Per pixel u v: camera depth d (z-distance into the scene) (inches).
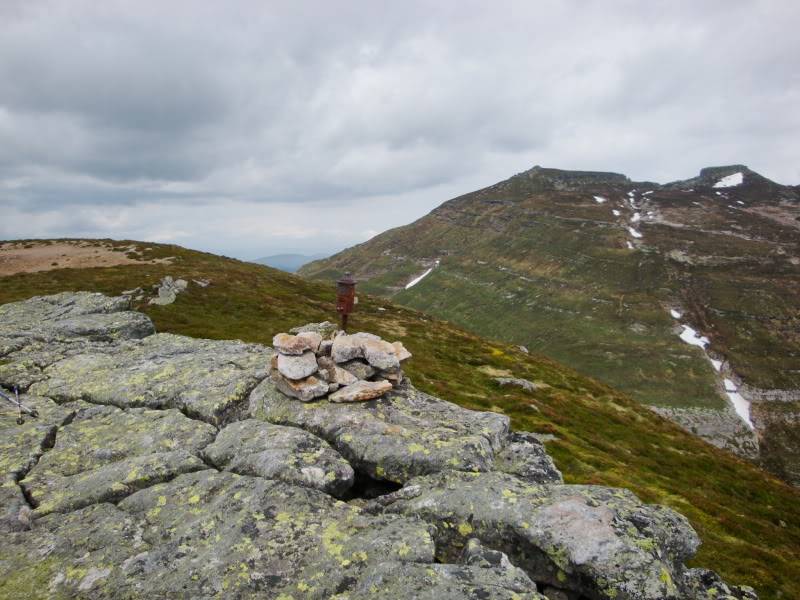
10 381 672.4
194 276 3154.5
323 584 325.1
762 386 6446.9
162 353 769.6
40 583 332.5
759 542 1173.7
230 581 328.2
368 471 462.0
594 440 1691.7
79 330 940.0
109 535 376.2
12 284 2797.7
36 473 460.1
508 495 399.5
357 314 3280.0
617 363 7342.5
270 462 442.6
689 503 1306.6
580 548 343.6
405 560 342.3
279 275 4232.3
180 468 453.7
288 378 545.3
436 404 577.9
